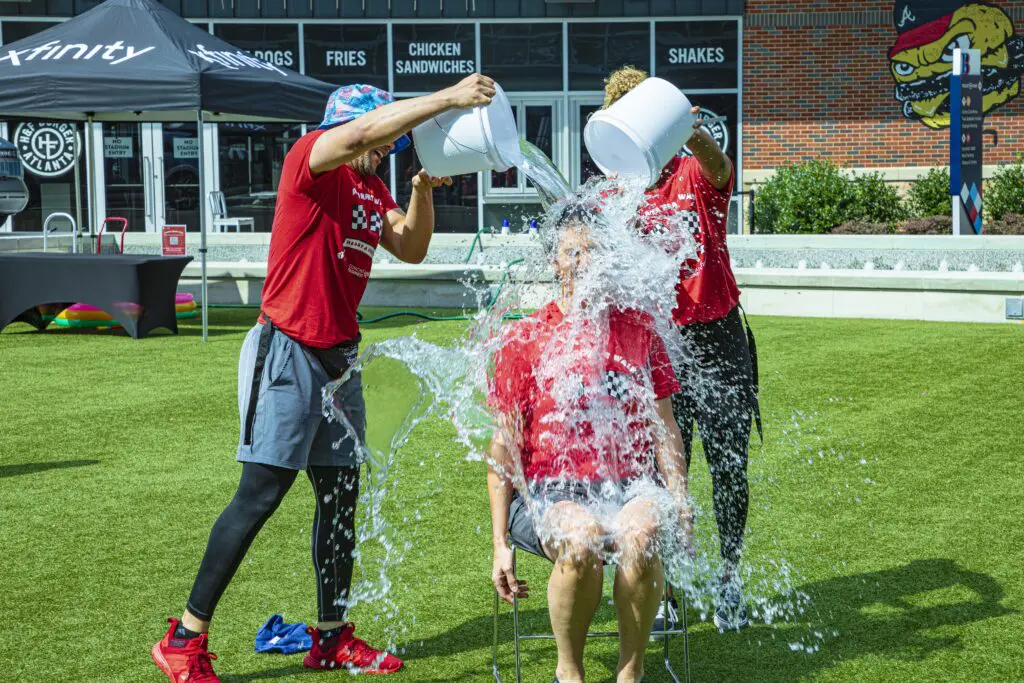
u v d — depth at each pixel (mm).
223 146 18688
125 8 10328
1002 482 5332
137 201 18781
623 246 3148
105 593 4043
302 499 5227
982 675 3311
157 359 9164
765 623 3756
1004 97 18578
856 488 5281
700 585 3844
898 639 3592
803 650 3533
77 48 9906
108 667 3434
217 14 18547
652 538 2828
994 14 18312
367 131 3035
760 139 18812
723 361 3764
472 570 4285
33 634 3684
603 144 3627
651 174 3477
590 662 3504
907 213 16281
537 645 3611
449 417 3369
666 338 3457
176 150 18719
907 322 10609
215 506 5102
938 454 5855
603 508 3000
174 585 4121
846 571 4207
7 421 6871
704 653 3533
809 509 4977
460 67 18766
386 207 3553
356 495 3449
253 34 18688
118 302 10289
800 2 18484
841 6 18422
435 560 4391
